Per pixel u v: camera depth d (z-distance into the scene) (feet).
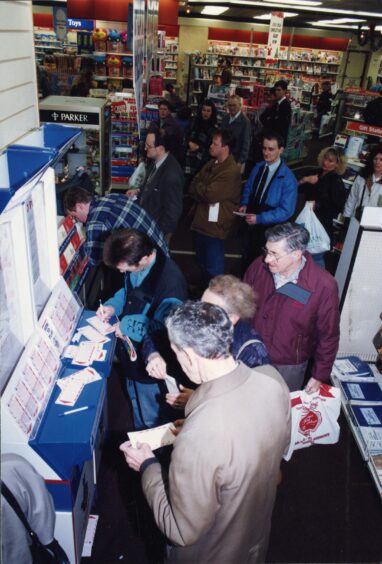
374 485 8.66
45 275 7.10
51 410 5.74
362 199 13.65
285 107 24.80
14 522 4.27
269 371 4.67
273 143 11.58
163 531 4.44
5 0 5.64
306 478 8.73
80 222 10.78
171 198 12.79
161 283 7.15
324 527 7.82
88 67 28.84
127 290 7.68
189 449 3.92
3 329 5.39
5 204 4.38
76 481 6.26
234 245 19.17
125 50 26.40
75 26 33.83
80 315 7.72
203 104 22.77
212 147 12.33
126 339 7.29
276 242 7.08
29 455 5.32
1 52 5.57
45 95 30.01
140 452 5.19
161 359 6.69
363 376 10.79
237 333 6.08
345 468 8.99
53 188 6.84
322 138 45.44
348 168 18.10
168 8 24.63
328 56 55.26
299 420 8.38
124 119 20.77
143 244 6.73
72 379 6.26
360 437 9.34
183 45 55.21
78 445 5.30
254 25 54.44
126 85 27.20
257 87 32.53
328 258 17.51
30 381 5.64
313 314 7.66
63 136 6.84
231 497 4.09
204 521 4.06
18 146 5.51
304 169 34.19
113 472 8.52
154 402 8.05
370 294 10.76
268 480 4.39
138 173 16.08
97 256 9.82
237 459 3.95
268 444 4.20
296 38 55.11
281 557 7.28
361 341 11.33
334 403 8.46
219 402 4.07
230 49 54.39
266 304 7.87
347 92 20.93
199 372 4.25
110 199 9.62
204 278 14.21
